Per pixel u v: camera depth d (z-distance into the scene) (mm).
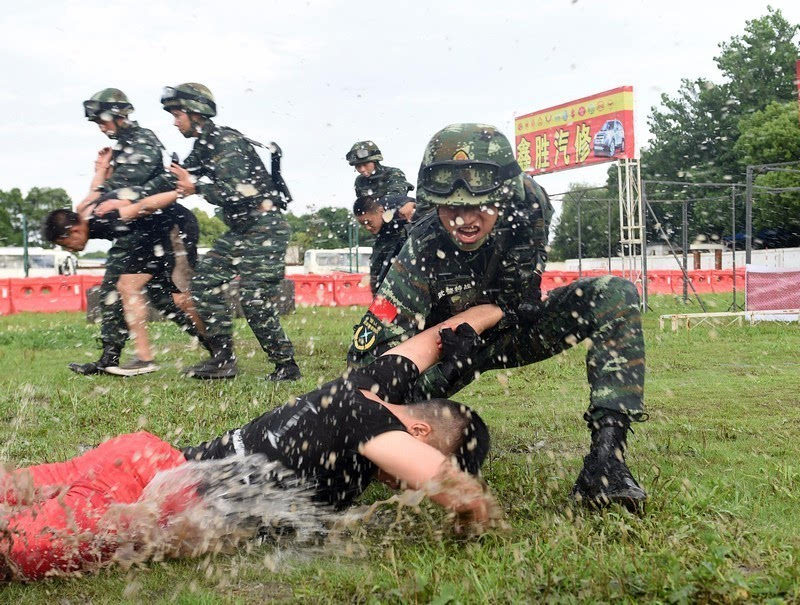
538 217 3109
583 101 21906
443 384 3188
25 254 28203
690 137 30500
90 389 6289
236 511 2586
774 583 1981
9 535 2291
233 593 2230
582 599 1971
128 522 2432
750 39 31594
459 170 2842
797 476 3199
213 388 6289
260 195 6566
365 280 22422
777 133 29281
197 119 6520
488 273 3090
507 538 2463
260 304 6637
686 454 3754
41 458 3971
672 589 1949
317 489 2604
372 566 2334
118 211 6566
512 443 4188
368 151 7129
